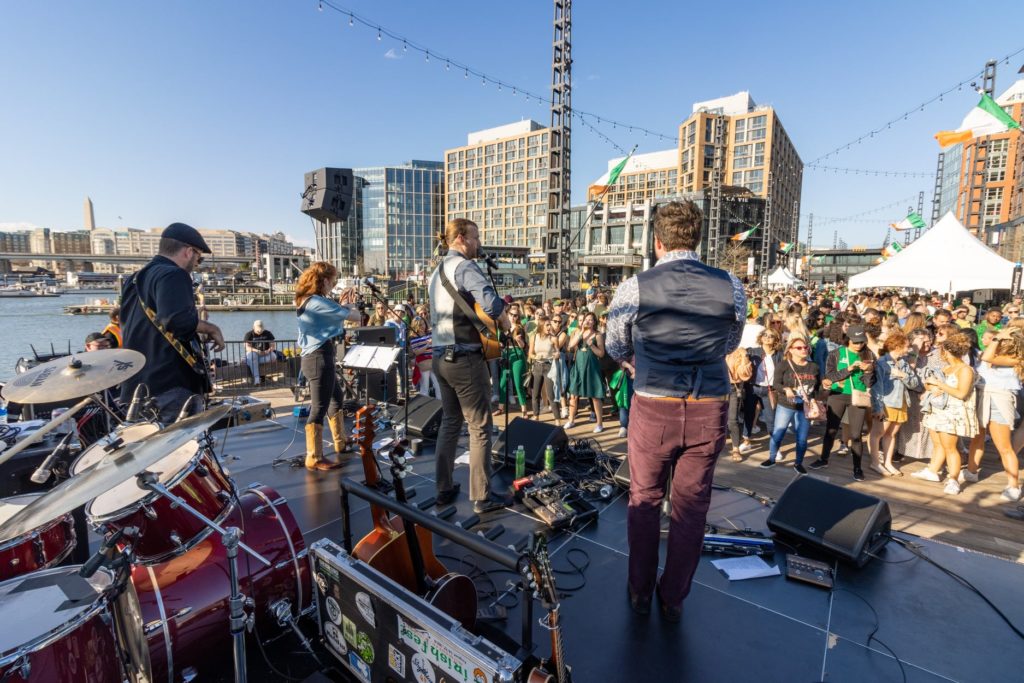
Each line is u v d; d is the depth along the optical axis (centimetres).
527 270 4653
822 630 247
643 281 235
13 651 147
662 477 245
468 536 191
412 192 9762
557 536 336
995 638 242
